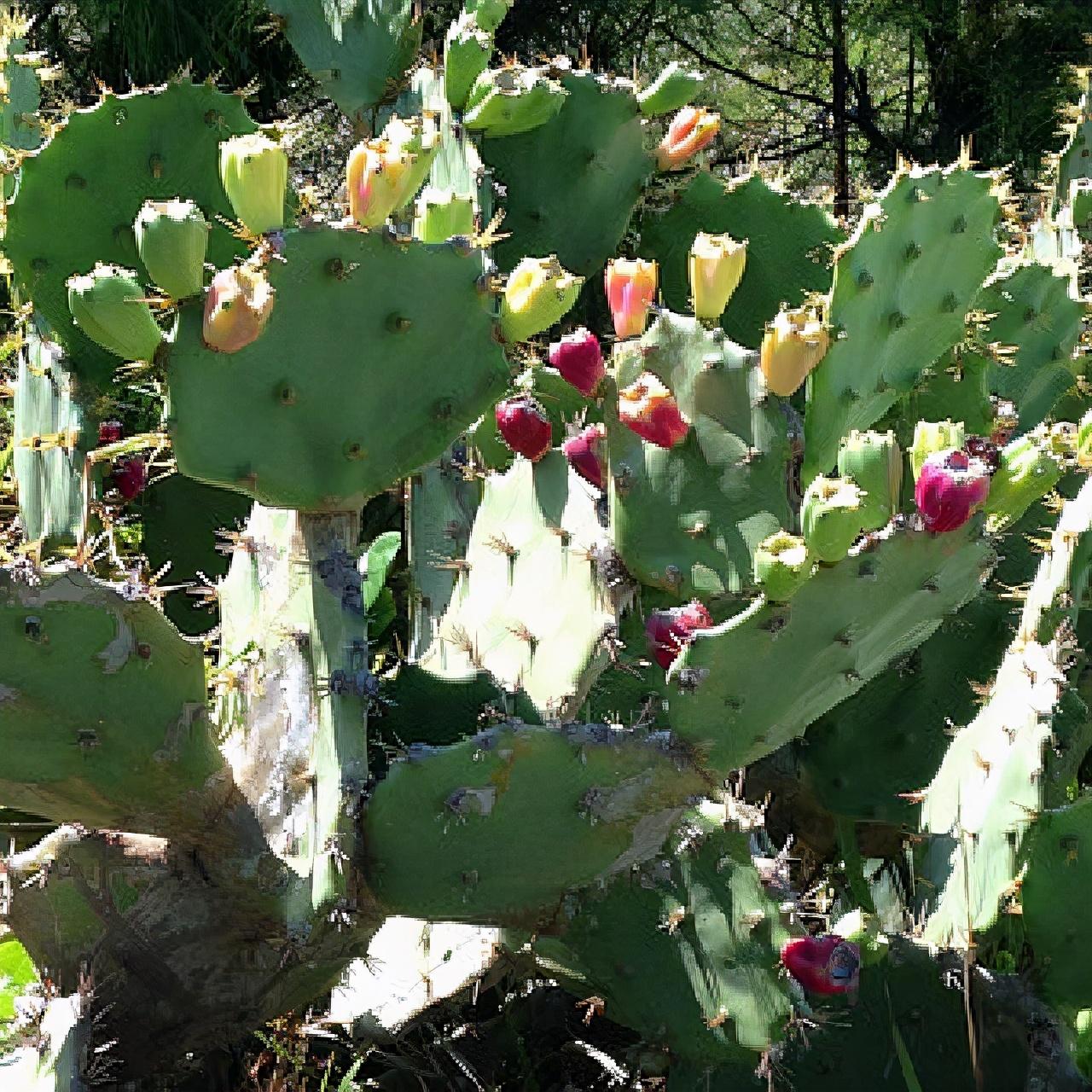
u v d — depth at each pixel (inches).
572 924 64.9
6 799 56.2
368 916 59.8
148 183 76.0
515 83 85.8
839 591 56.8
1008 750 66.2
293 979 61.1
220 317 55.1
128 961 59.7
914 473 59.2
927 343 72.5
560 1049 72.4
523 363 79.4
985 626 74.8
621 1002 65.2
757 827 65.2
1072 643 66.1
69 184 75.3
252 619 61.6
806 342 62.7
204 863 58.9
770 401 63.8
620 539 65.9
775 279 88.6
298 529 59.4
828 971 62.5
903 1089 64.8
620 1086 70.0
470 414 59.1
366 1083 66.9
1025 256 98.1
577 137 89.4
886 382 71.7
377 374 57.7
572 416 80.6
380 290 57.1
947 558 57.2
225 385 56.4
